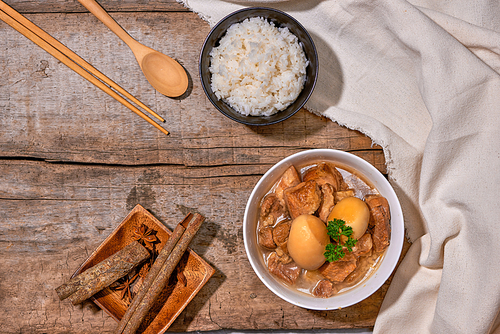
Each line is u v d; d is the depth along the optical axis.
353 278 0.59
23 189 0.64
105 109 0.64
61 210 0.64
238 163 0.63
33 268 0.64
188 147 0.63
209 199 0.64
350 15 0.62
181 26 0.64
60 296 0.58
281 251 0.58
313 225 0.55
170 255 0.59
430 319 0.62
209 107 0.63
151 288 0.59
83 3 0.62
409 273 0.62
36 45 0.64
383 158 0.63
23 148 0.64
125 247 0.60
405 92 0.63
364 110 0.63
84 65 0.63
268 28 0.60
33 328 0.64
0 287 0.64
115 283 0.62
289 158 0.58
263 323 0.63
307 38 0.59
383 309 0.62
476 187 0.59
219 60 0.60
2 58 0.64
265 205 0.59
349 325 0.63
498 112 0.58
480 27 0.59
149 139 0.64
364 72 0.63
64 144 0.64
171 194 0.64
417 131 0.63
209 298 0.63
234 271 0.63
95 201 0.64
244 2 0.63
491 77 0.58
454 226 0.60
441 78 0.59
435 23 0.59
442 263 0.61
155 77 0.63
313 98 0.63
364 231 0.56
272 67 0.59
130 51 0.64
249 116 0.61
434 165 0.60
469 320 0.58
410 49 0.61
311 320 0.63
